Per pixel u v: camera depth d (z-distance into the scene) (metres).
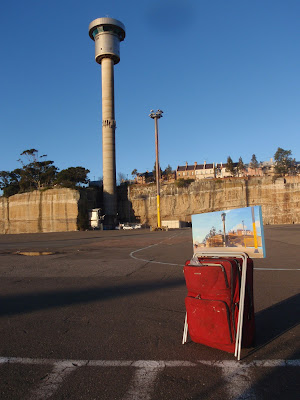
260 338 4.47
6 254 19.00
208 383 3.25
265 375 3.39
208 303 3.86
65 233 54.41
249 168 111.81
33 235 51.84
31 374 3.57
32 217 82.62
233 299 3.84
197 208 85.25
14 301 7.09
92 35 83.38
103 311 6.12
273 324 5.05
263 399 2.94
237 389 3.12
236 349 3.77
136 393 3.10
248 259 4.09
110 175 81.00
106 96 81.06
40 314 6.02
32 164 98.38
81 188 85.00
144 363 3.76
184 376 3.42
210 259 4.24
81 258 15.72
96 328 5.13
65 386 3.28
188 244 23.45
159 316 5.68
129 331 4.94
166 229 55.78
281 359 3.77
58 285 8.82
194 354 3.98
